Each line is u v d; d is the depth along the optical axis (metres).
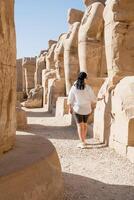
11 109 3.64
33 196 2.80
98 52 10.13
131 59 7.28
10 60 3.54
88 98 6.90
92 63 10.12
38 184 2.93
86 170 5.06
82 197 3.80
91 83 9.64
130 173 4.88
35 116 14.05
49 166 3.27
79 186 4.22
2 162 3.03
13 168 2.81
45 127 10.13
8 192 2.54
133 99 6.00
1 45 3.25
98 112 7.62
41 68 24.03
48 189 3.10
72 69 13.16
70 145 7.07
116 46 7.22
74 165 5.38
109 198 3.79
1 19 3.31
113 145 6.54
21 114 9.48
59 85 15.79
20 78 30.98
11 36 3.57
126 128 5.80
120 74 7.21
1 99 3.30
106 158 5.84
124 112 5.90
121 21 7.23
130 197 3.83
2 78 3.30
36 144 3.94
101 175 4.78
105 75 10.26
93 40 10.08
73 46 13.13
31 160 3.10
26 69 26.95
